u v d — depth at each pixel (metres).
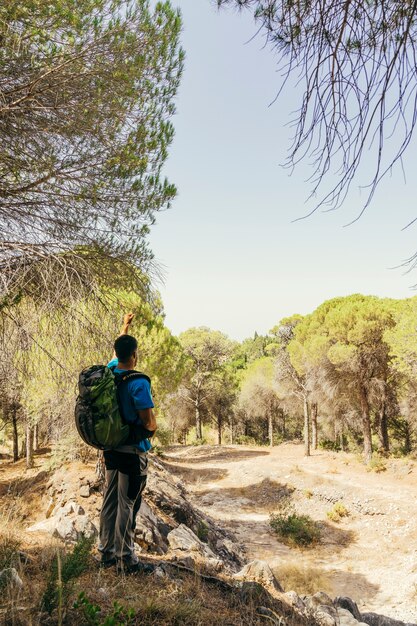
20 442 30.97
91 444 3.04
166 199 6.14
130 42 5.26
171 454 40.28
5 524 3.97
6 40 4.65
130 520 3.21
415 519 19.78
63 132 5.32
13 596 2.29
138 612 2.48
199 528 10.83
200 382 46.62
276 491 25.81
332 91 1.64
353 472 27.22
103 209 5.89
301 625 3.31
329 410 32.44
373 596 13.98
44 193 5.55
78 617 2.28
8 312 5.06
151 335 20.50
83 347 5.47
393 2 1.59
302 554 17.64
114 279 6.07
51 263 5.05
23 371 5.57
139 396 3.03
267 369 45.28
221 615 2.84
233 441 54.12
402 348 22.55
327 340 28.94
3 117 4.95
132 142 5.72
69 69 5.11
